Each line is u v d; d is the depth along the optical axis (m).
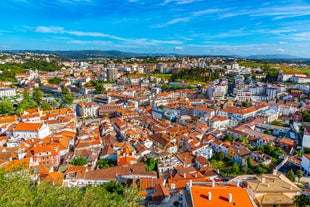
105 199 47.94
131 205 49.28
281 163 101.06
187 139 132.88
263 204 52.62
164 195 75.19
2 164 91.50
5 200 33.09
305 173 91.69
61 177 87.62
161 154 116.06
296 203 52.56
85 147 124.50
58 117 170.75
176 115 190.50
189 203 50.38
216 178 88.94
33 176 80.88
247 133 139.00
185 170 97.94
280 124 158.62
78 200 43.66
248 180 61.84
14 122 154.75
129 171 97.62
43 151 105.31
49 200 39.81
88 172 95.00
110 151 117.88
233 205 47.38
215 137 139.50
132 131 144.25
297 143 123.69
